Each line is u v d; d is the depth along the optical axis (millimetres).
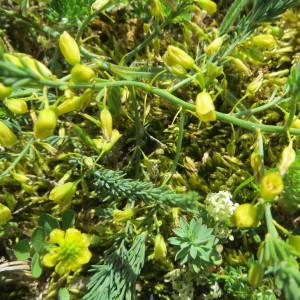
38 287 84
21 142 85
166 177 80
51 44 92
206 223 77
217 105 91
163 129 91
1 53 53
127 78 74
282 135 88
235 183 86
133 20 94
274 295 76
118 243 79
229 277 79
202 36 79
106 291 71
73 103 64
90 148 87
